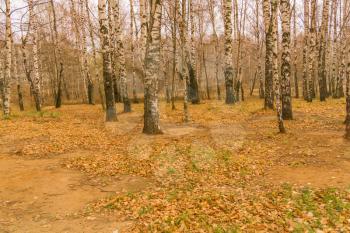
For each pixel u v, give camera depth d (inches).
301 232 276.8
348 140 546.6
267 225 290.0
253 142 590.9
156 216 319.9
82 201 369.7
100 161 502.3
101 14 809.5
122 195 376.2
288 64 765.3
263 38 1679.4
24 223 321.1
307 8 1344.7
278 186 380.5
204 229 288.5
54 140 636.1
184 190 384.8
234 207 328.8
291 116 778.2
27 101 1892.2
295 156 492.7
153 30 639.8
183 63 842.8
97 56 2183.8
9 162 503.8
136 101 1445.6
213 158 502.9
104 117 961.5
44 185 412.2
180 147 560.4
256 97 1721.2
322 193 344.2
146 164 485.4
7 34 916.0
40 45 1882.4
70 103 1712.6
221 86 2135.8
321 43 1239.5
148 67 657.6
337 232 273.6
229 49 1081.4
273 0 627.2
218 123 801.6
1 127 759.1
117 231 297.3
